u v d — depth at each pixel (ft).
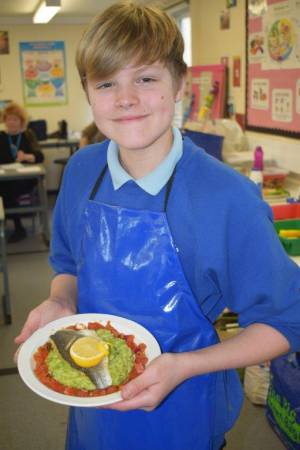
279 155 8.83
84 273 3.15
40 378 2.68
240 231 2.64
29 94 22.04
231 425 3.28
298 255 6.15
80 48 2.69
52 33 21.57
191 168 2.87
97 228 3.05
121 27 2.52
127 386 2.44
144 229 2.86
